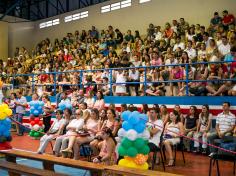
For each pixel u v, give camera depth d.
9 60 22.61
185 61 11.80
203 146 9.60
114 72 13.62
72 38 21.52
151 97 11.52
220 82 10.75
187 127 10.04
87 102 12.45
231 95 9.95
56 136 9.08
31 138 13.04
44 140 9.12
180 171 7.71
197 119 9.99
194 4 16.45
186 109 10.66
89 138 8.75
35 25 25.31
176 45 14.77
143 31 18.72
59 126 9.66
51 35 24.11
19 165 6.80
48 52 21.98
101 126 8.86
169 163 8.32
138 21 18.95
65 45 20.83
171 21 17.45
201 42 13.36
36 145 11.31
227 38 13.29
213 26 14.62
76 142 8.57
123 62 13.86
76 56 18.77
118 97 12.42
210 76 10.55
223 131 8.73
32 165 8.41
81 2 22.48
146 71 12.10
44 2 24.86
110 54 16.25
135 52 15.73
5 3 24.62
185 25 15.66
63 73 15.58
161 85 11.86
